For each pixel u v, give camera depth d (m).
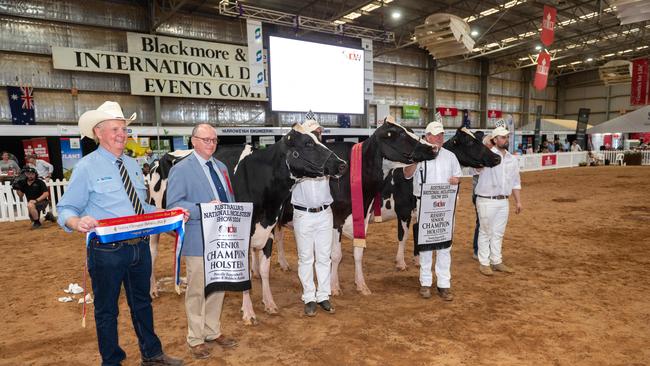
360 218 4.41
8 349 3.59
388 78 27.39
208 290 3.15
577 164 27.19
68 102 16.50
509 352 3.40
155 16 17.56
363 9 20.66
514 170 5.37
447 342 3.58
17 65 15.40
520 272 5.56
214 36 19.41
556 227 8.48
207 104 19.77
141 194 2.83
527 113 37.69
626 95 38.53
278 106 16.53
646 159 27.45
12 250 7.34
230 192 3.45
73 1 16.12
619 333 3.74
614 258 6.21
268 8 19.80
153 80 17.58
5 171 12.07
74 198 2.51
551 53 32.06
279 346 3.54
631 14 11.45
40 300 4.79
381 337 3.68
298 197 3.99
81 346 3.64
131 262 2.70
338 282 5.10
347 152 4.63
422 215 4.34
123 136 2.68
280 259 5.90
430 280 4.63
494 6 21.47
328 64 17.84
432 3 20.73
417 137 4.26
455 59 31.17
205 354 3.32
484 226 5.37
